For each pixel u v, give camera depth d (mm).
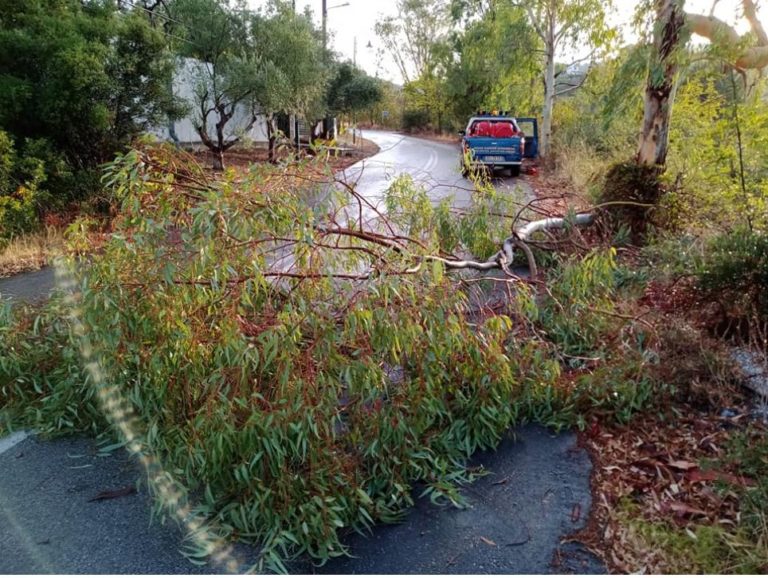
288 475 2697
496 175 16703
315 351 2930
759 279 4293
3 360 3725
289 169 3938
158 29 11992
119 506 2930
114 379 3342
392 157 20719
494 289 5270
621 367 3820
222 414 2727
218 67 16469
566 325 4578
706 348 3965
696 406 3719
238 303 3244
